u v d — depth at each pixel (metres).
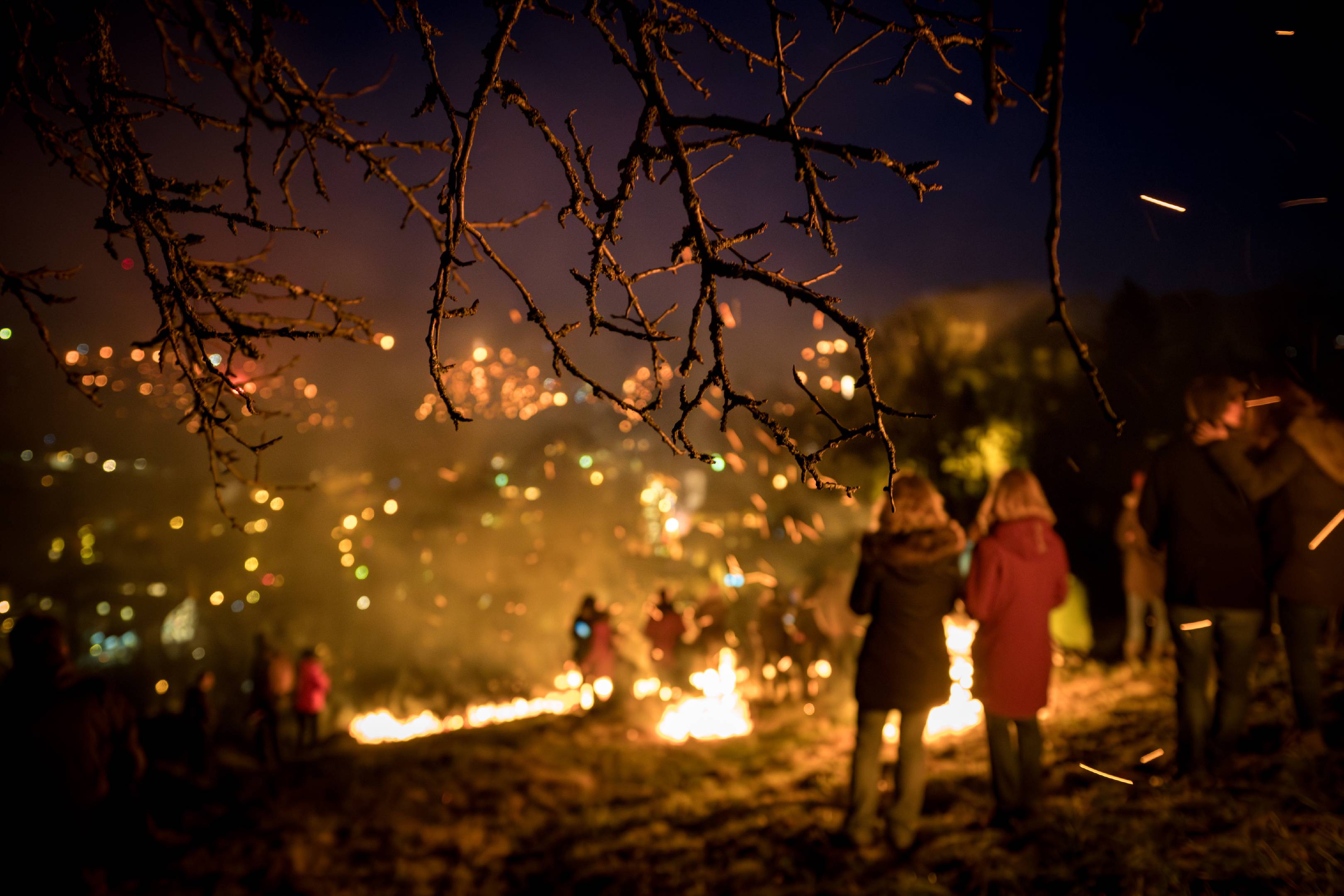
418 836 5.38
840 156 1.10
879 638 3.88
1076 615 8.66
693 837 4.60
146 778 6.58
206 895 4.61
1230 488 3.61
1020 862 3.36
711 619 10.22
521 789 6.18
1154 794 3.64
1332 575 3.64
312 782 6.74
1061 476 10.38
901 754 3.85
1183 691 3.77
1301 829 3.04
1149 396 9.35
